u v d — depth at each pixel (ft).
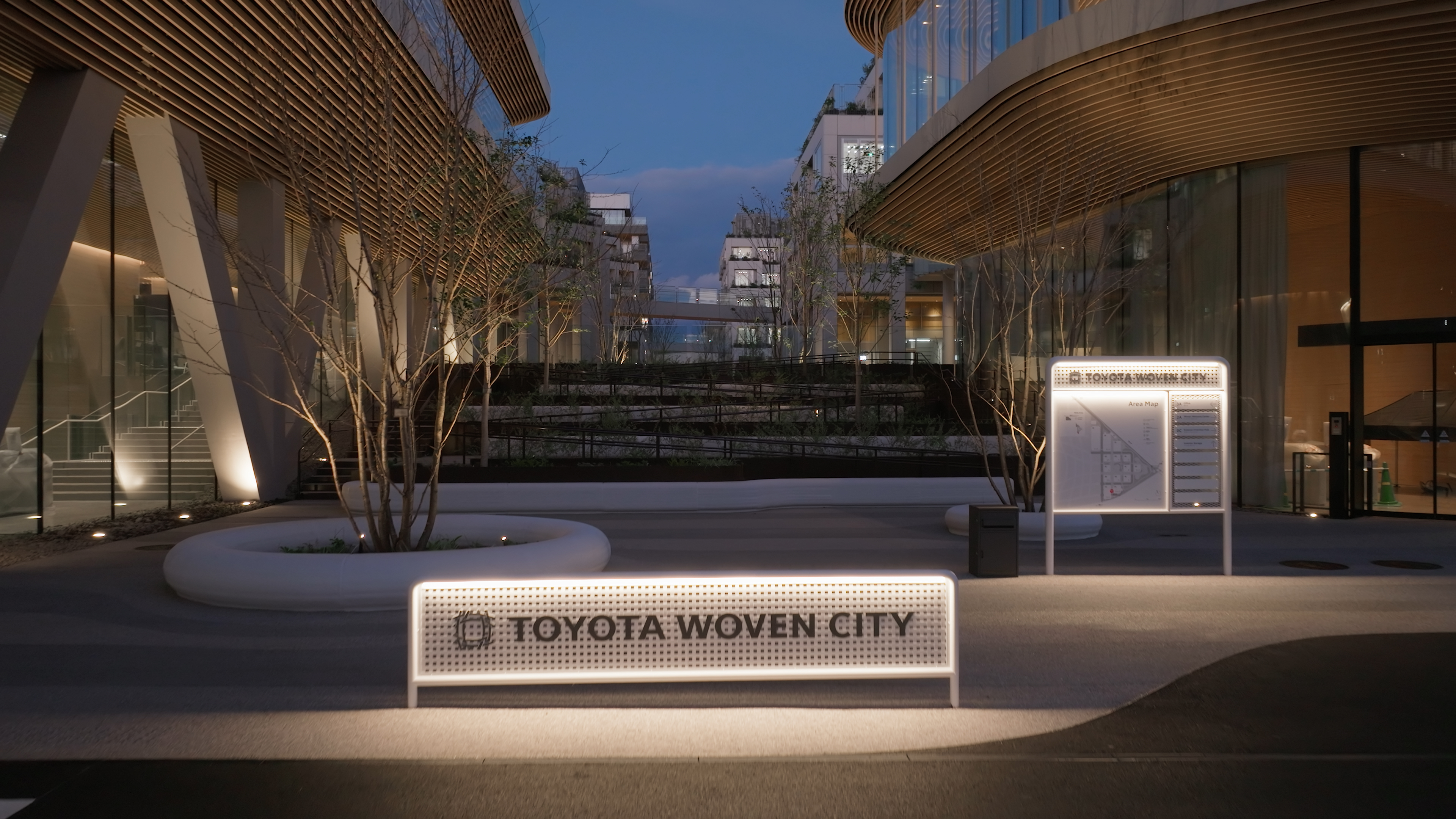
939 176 64.13
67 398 47.39
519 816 13.34
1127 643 23.62
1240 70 42.88
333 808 13.57
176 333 57.77
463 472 59.72
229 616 27.02
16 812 13.42
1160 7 40.60
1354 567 35.14
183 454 58.65
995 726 17.38
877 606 18.44
